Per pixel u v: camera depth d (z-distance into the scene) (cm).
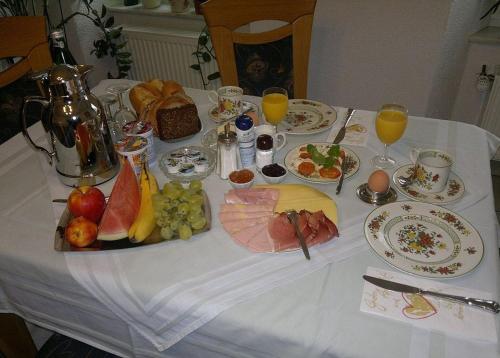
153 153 107
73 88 94
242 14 151
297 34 153
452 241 79
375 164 104
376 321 66
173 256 79
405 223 83
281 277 74
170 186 86
